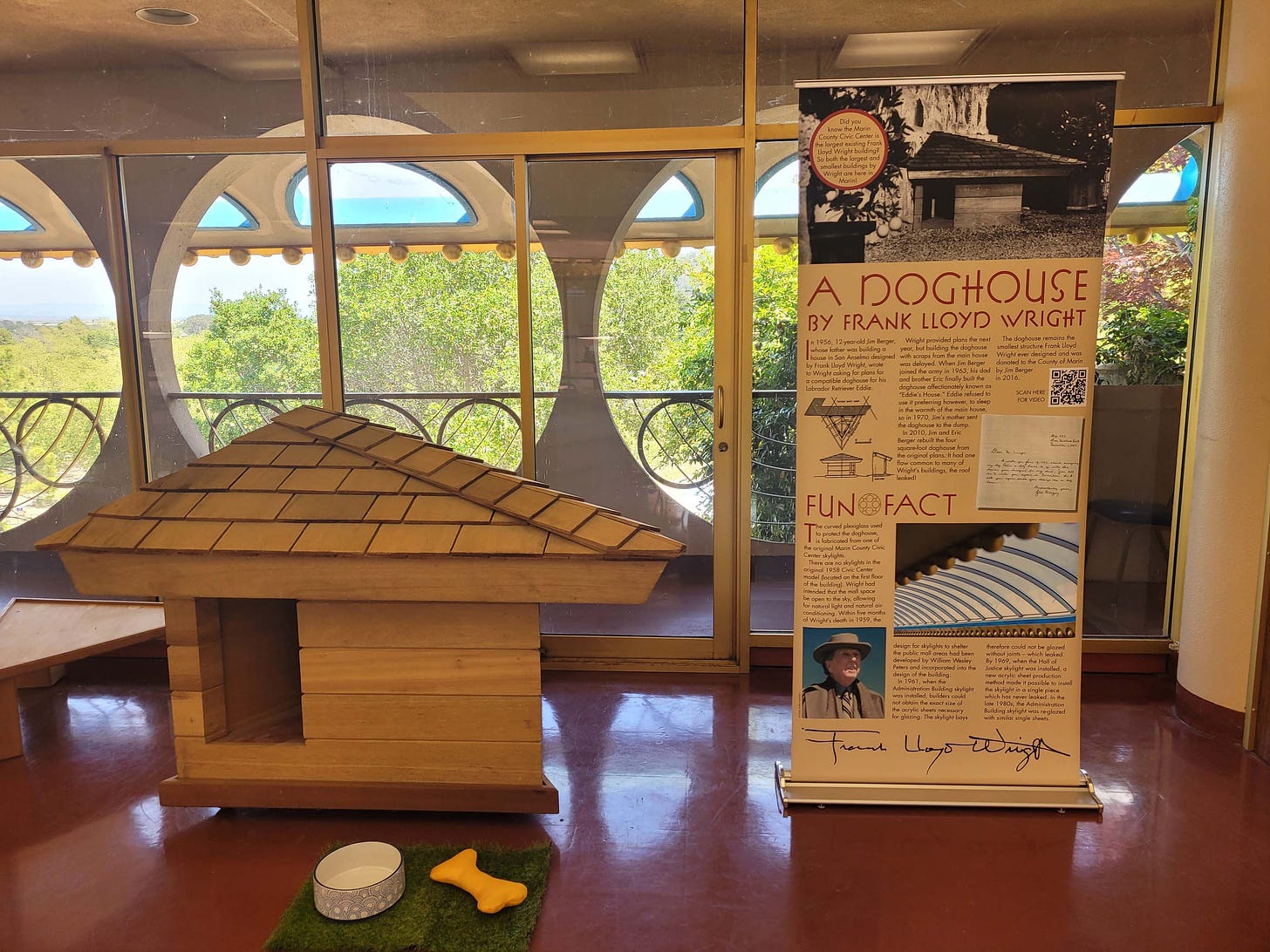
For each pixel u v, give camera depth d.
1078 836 2.13
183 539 2.04
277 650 2.39
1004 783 2.28
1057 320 2.09
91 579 2.08
